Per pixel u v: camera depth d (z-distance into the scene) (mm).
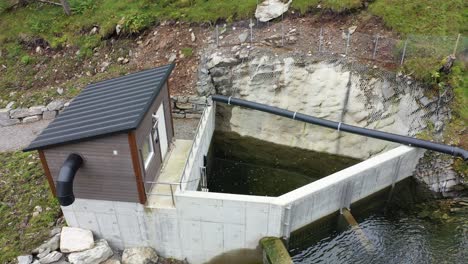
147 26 22797
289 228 14070
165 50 21766
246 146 20469
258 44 19891
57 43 23438
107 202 13328
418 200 16750
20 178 15719
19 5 26062
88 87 15570
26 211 14297
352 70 18125
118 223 13875
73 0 25578
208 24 21781
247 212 13281
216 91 19984
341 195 15297
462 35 19250
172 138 16594
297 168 19469
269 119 19375
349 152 18531
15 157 17125
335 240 15672
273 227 13727
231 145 20703
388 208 16922
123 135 11602
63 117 13234
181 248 14391
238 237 14000
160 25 22734
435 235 14969
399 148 16391
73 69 22609
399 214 16375
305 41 19750
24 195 14922
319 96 18719
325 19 20797
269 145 19953
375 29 20000
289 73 18797
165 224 13727
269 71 18938
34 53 23703
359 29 20125
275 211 13266
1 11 25812
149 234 14078
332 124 17750
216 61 19469
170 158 15766
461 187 16047
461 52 17922
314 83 18625
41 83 22359
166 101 15422
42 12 25359
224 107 19906
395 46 18203
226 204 13102
